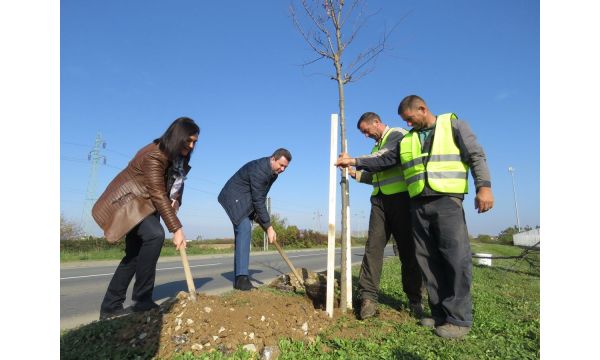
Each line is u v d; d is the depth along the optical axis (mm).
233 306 3494
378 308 4418
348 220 4434
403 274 4359
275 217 35312
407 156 3844
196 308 3240
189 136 3580
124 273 3654
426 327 3723
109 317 3594
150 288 3650
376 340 3330
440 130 3633
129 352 2824
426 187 3607
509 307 5016
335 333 3449
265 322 3312
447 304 3535
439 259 3787
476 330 3729
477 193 3447
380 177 4270
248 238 4914
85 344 3016
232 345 2912
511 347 3227
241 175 4945
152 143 3699
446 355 2979
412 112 3764
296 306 3887
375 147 4641
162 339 2953
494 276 9000
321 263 13789
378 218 4234
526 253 11367
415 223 3848
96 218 3469
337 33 4801
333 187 4109
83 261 15656
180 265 12320
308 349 3045
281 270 10266
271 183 5016
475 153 3467
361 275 4207
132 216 3432
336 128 4188
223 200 5027
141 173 3547
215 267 11492
